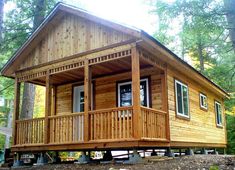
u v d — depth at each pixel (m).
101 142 9.32
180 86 12.37
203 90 15.45
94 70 12.09
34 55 12.12
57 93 14.39
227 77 18.50
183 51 26.12
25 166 10.43
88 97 9.97
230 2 10.09
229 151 19.92
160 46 9.54
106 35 10.00
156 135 9.78
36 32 11.66
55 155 12.59
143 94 11.70
